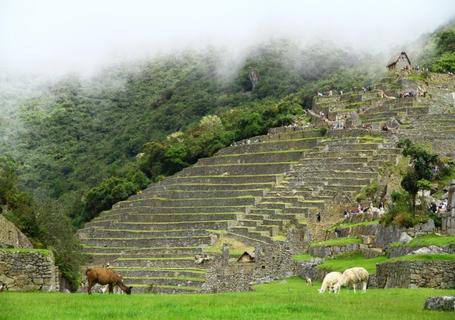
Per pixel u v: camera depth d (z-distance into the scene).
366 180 137.62
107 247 150.38
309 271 105.62
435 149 148.25
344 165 147.12
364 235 107.75
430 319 39.81
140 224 156.62
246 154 174.25
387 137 154.00
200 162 182.38
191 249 137.88
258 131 193.25
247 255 122.06
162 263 134.00
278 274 118.00
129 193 186.50
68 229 96.31
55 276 59.56
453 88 187.62
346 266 92.81
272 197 147.50
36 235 84.75
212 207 153.38
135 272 132.00
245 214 145.75
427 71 195.38
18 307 41.66
